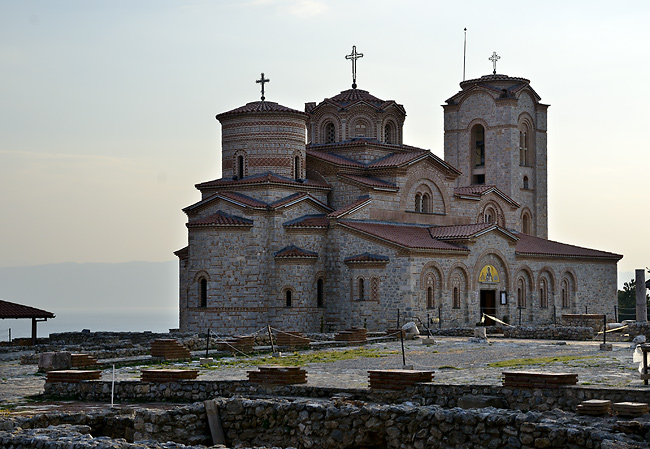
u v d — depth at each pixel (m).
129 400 36.31
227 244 78.25
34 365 50.88
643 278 77.94
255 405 28.70
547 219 111.81
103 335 71.00
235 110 83.44
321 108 91.56
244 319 77.94
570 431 23.70
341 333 62.88
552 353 51.69
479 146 110.44
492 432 24.88
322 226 80.81
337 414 27.23
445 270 80.88
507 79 109.31
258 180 80.69
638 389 29.22
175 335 68.19
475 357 50.06
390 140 92.69
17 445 24.59
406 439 26.20
